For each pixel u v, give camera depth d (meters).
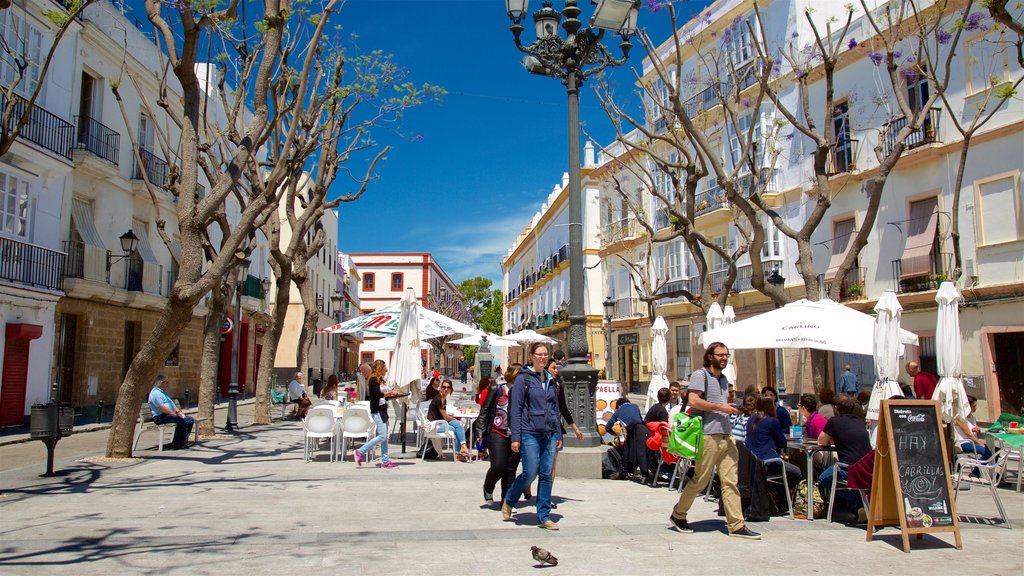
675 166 16.27
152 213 22.98
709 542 5.77
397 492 8.14
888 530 6.35
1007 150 16.05
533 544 5.59
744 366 24.50
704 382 6.10
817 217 12.86
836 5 20.86
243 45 12.70
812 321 9.83
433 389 12.28
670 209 16.16
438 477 9.46
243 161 10.41
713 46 24.27
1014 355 16.19
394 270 75.81
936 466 5.85
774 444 7.37
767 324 10.14
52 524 6.16
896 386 8.70
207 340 15.05
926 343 17.78
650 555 5.29
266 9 10.50
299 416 20.06
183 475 9.40
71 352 19.28
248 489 8.28
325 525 6.23
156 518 6.47
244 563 4.88
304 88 10.56
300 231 17.83
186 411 21.72
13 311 16.39
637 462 9.09
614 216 33.03
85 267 18.86
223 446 13.34
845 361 20.55
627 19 9.92
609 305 26.78
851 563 5.13
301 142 14.89
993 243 16.27
